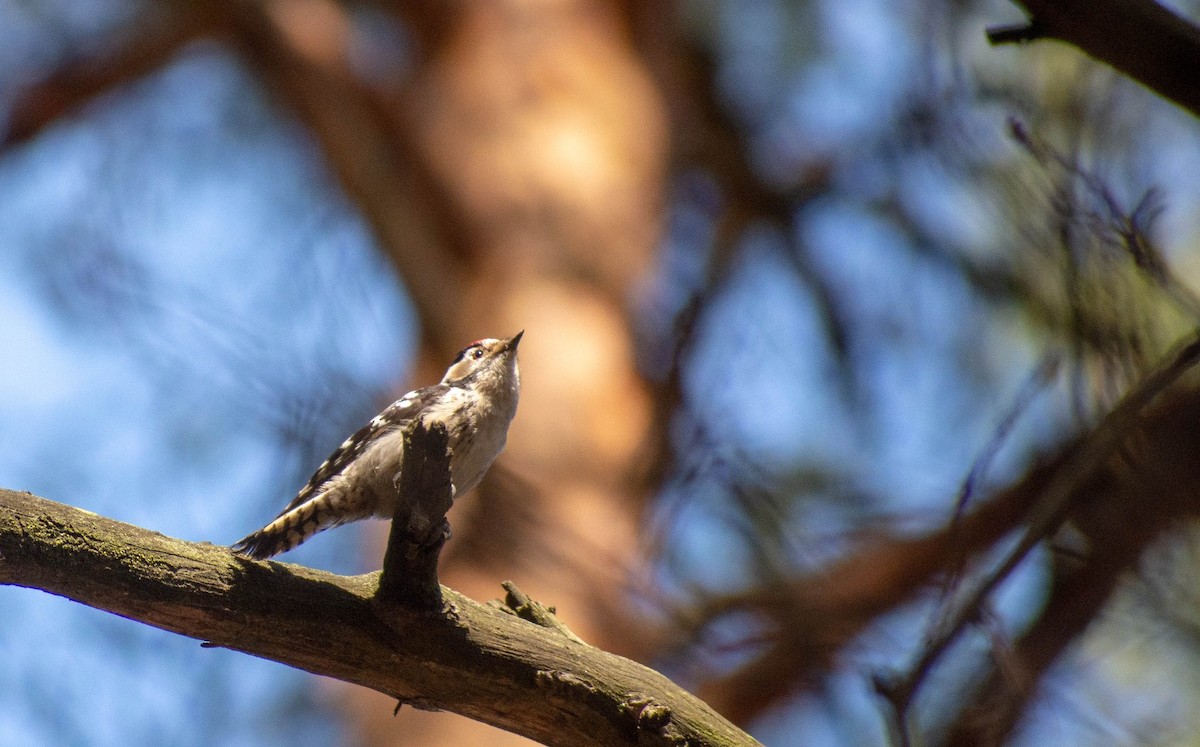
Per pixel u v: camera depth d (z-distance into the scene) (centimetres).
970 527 874
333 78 1756
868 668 720
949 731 806
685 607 1178
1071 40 568
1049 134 797
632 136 1805
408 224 1698
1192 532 691
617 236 1709
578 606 1209
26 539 553
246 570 596
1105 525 702
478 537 1273
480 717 653
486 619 637
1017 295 1193
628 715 635
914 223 1489
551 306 1625
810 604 1129
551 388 1545
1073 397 680
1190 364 579
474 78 1816
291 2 1820
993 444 681
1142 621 765
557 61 1831
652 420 1264
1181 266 980
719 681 1207
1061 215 686
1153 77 561
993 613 642
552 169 1728
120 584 570
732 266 1744
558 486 1378
